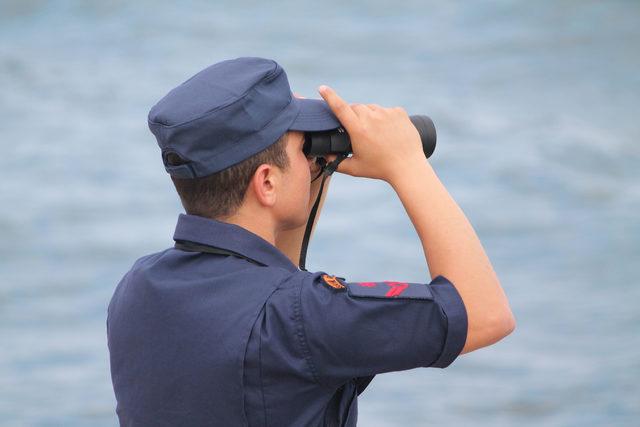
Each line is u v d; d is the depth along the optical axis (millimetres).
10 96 78750
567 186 57281
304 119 5969
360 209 52594
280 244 6793
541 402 28109
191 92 5777
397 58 102250
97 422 26672
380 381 29125
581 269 42219
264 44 106562
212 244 5914
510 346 32375
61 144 65375
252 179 5844
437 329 5586
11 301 37469
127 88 83938
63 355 31500
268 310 5652
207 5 120250
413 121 6379
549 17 119750
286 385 5613
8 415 26766
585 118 75875
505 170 60250
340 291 5637
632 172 60188
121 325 6020
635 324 34531
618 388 29000
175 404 5727
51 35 102250
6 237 46438
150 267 6043
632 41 108625
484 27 116938
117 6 114125
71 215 50438
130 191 55312
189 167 5781
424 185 6043
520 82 91312
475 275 5750
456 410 27281
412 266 43781
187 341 5711
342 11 123812
